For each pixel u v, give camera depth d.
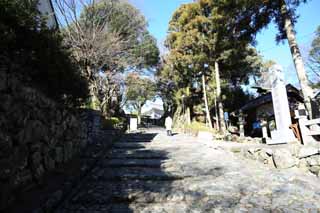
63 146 5.67
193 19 15.73
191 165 6.21
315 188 4.12
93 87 13.91
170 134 15.99
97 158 6.60
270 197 3.72
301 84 8.38
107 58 13.60
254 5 8.90
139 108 36.88
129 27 17.44
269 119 13.83
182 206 3.52
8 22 3.38
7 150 3.21
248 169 5.63
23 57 3.86
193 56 17.30
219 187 4.30
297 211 3.17
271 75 8.20
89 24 13.43
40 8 9.15
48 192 3.69
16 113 3.54
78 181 4.64
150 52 21.89
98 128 10.40
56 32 4.71
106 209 3.47
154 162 6.59
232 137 11.46
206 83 21.36
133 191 4.21
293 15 9.06
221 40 13.09
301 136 6.76
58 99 5.45
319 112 8.02
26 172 3.72
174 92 27.77
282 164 5.56
